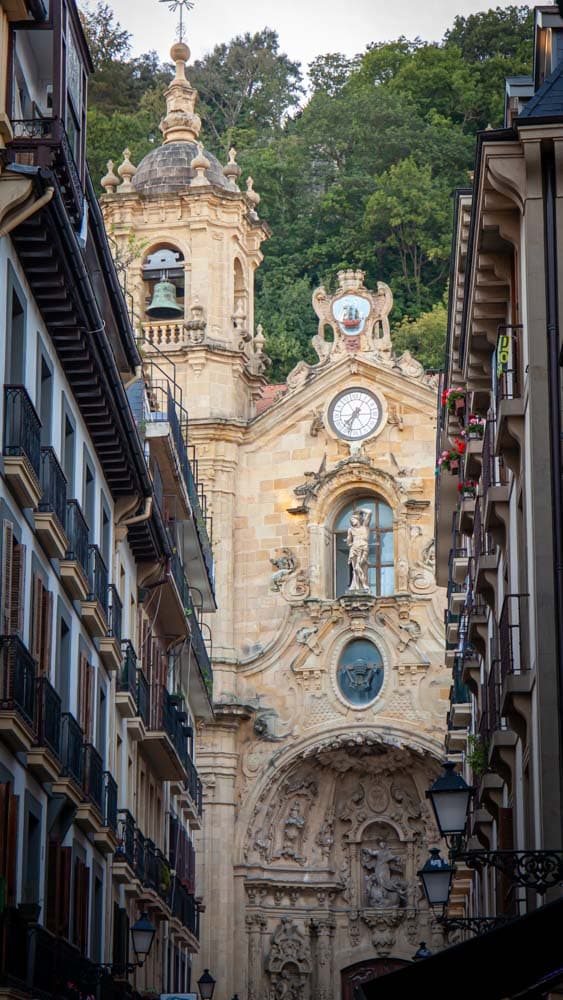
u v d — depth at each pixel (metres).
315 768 72.06
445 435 47.78
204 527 54.84
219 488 73.25
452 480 51.12
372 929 72.50
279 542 73.12
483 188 28.89
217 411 73.62
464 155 101.31
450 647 58.06
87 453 34.91
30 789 27.86
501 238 30.27
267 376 91.12
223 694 71.19
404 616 70.75
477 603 40.28
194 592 57.25
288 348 91.75
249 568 73.12
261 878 70.50
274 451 73.94
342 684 71.12
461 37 111.06
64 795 29.80
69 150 27.53
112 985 35.66
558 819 25.45
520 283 29.36
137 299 74.50
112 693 38.22
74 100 29.72
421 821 72.62
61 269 27.84
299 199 99.81
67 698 31.83
